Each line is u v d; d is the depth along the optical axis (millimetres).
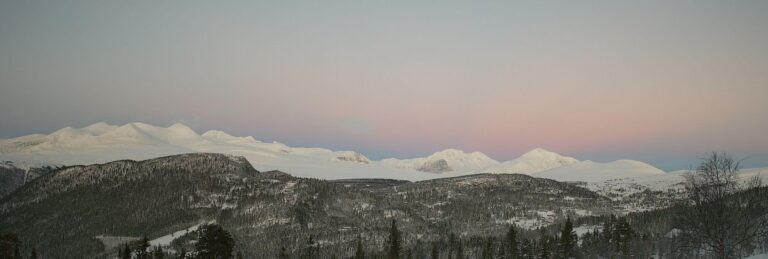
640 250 197000
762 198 56844
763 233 59062
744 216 56938
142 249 195875
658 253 189125
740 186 58812
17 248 153375
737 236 58281
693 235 62219
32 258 185375
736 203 57344
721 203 57500
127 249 194875
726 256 57594
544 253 197375
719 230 57406
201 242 125875
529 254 199875
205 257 124500
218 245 125062
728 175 58781
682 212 62969
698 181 60000
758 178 60188
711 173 58938
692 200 62000
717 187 58281
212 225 128750
